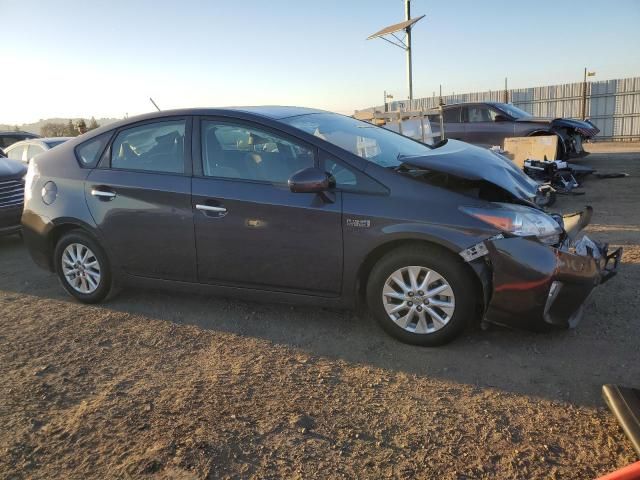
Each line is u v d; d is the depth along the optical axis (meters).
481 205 3.35
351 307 3.72
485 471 2.41
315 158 3.70
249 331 4.00
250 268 3.90
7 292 5.18
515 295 3.25
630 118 22.11
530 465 2.43
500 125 12.59
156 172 4.18
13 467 2.58
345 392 3.12
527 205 3.52
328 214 3.57
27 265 6.17
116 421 2.91
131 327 4.17
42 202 4.63
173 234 4.10
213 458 2.58
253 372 3.39
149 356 3.68
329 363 3.47
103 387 3.29
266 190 3.77
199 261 4.07
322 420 2.85
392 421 2.82
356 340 3.77
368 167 3.57
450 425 2.76
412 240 3.44
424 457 2.53
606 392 2.78
